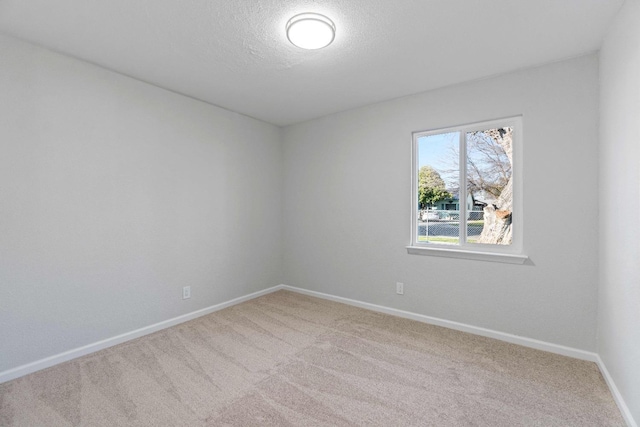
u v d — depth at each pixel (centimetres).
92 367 212
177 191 293
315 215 379
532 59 228
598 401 174
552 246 232
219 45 209
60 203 220
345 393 183
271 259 400
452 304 278
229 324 289
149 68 243
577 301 223
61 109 220
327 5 168
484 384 191
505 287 252
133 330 260
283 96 303
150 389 186
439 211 292
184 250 299
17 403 172
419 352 233
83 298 231
